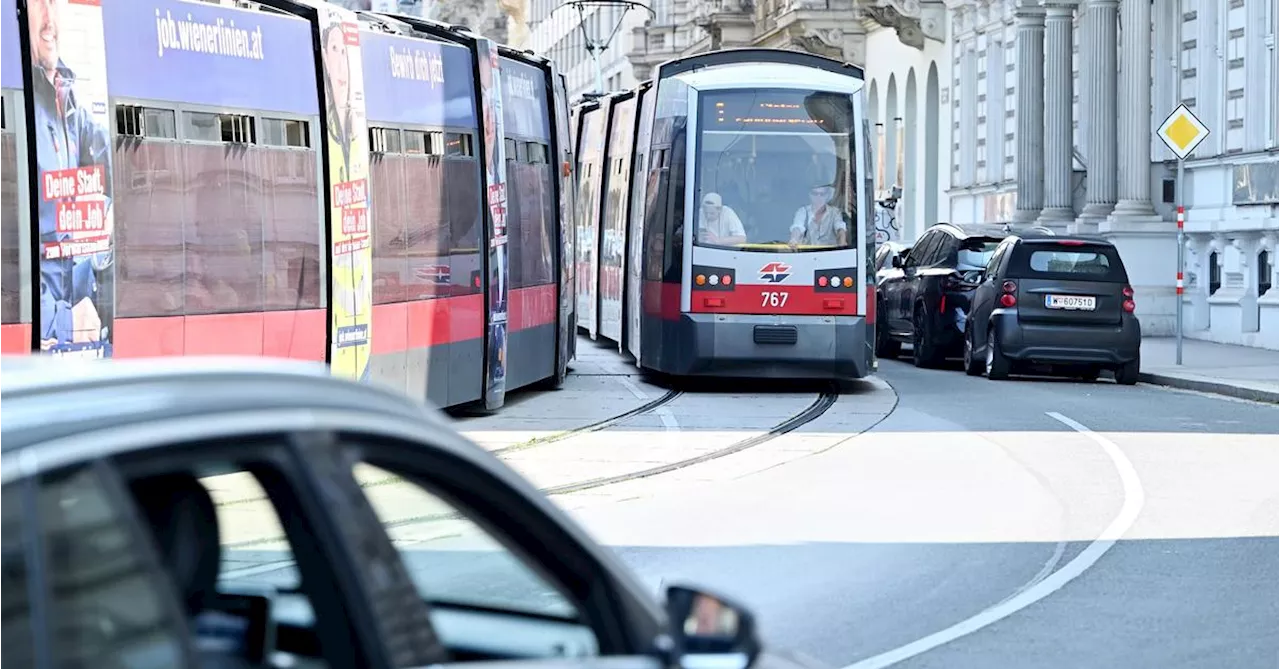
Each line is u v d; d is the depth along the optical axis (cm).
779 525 2350
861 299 4409
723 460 3059
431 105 3600
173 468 480
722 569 2020
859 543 2205
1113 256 4909
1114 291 4881
